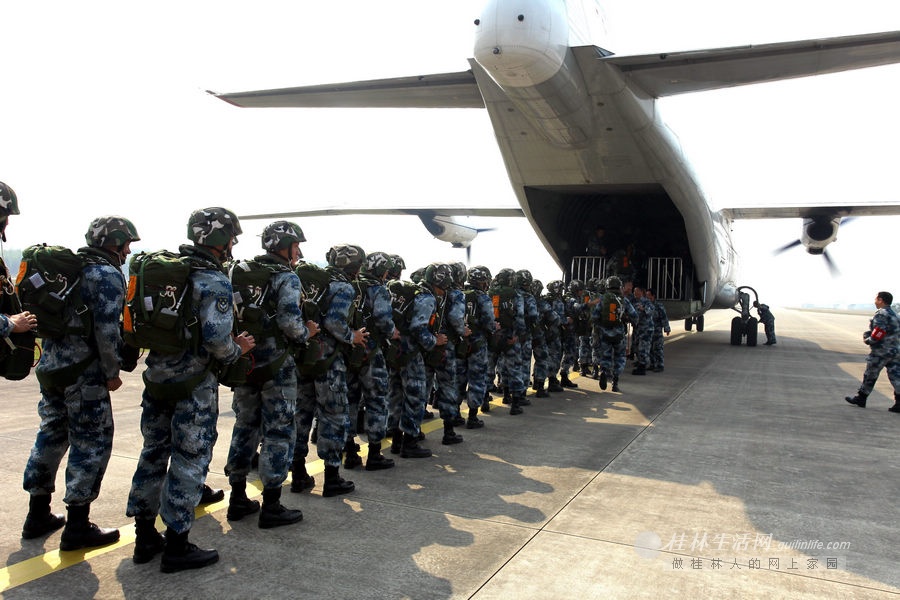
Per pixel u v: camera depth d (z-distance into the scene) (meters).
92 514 4.62
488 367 8.79
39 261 3.76
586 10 10.08
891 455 6.60
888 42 7.87
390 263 5.93
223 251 3.94
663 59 8.95
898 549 4.19
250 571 3.71
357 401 5.94
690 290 15.70
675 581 3.66
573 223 15.72
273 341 4.35
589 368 12.66
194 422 3.73
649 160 11.80
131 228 4.11
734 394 10.36
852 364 15.05
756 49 8.33
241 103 10.75
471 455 6.42
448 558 3.91
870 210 17.45
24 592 3.41
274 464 4.35
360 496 5.11
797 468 6.06
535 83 9.18
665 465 6.09
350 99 10.66
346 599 3.38
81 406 3.89
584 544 4.16
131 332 3.63
